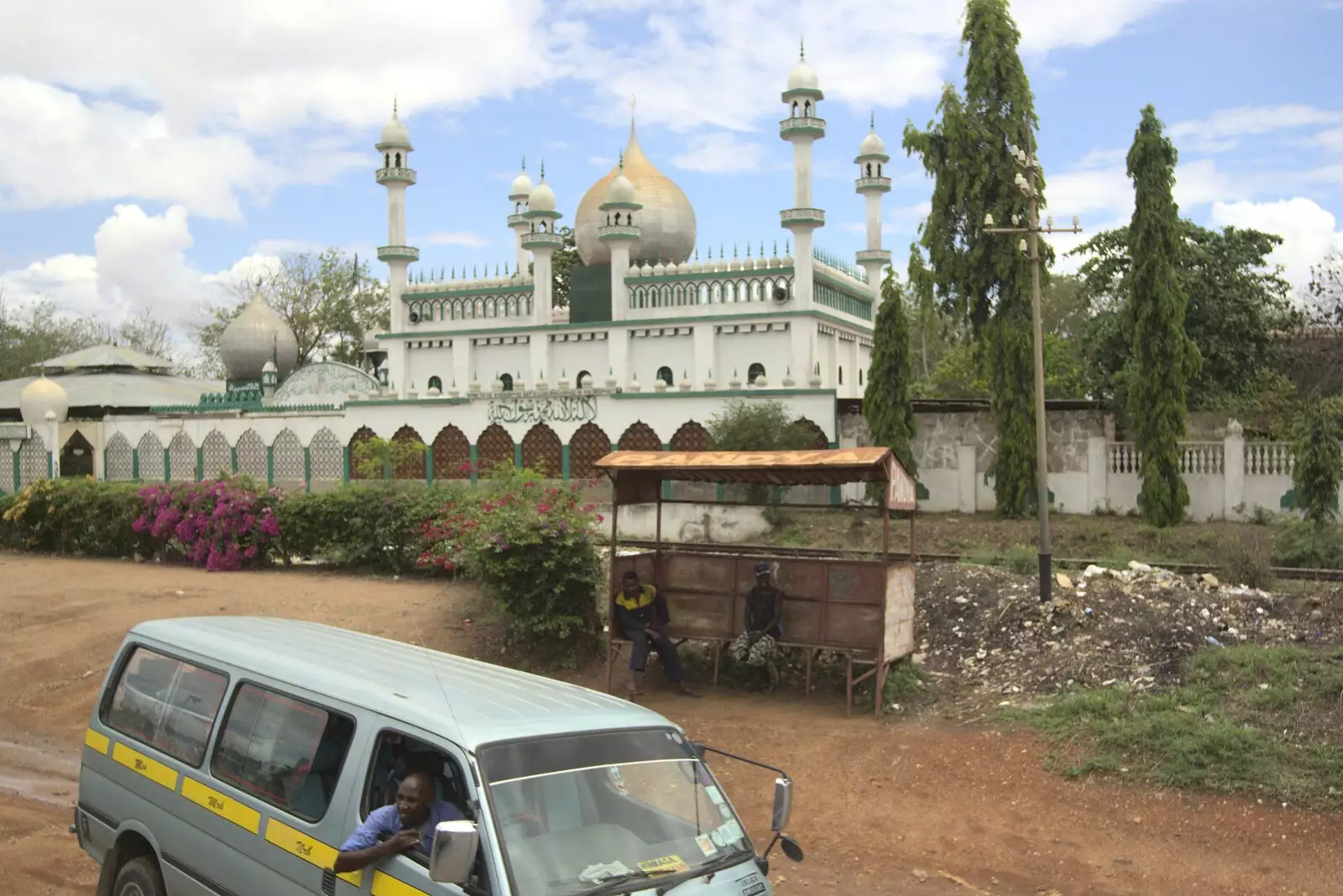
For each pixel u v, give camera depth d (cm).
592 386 2794
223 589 1580
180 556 1908
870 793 850
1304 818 738
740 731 1005
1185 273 2475
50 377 4225
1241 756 809
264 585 1605
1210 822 748
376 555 1681
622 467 1130
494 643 1273
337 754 473
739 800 853
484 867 397
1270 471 2055
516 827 409
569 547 1219
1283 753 809
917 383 3728
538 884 398
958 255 2205
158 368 4388
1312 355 2662
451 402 2977
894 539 2005
